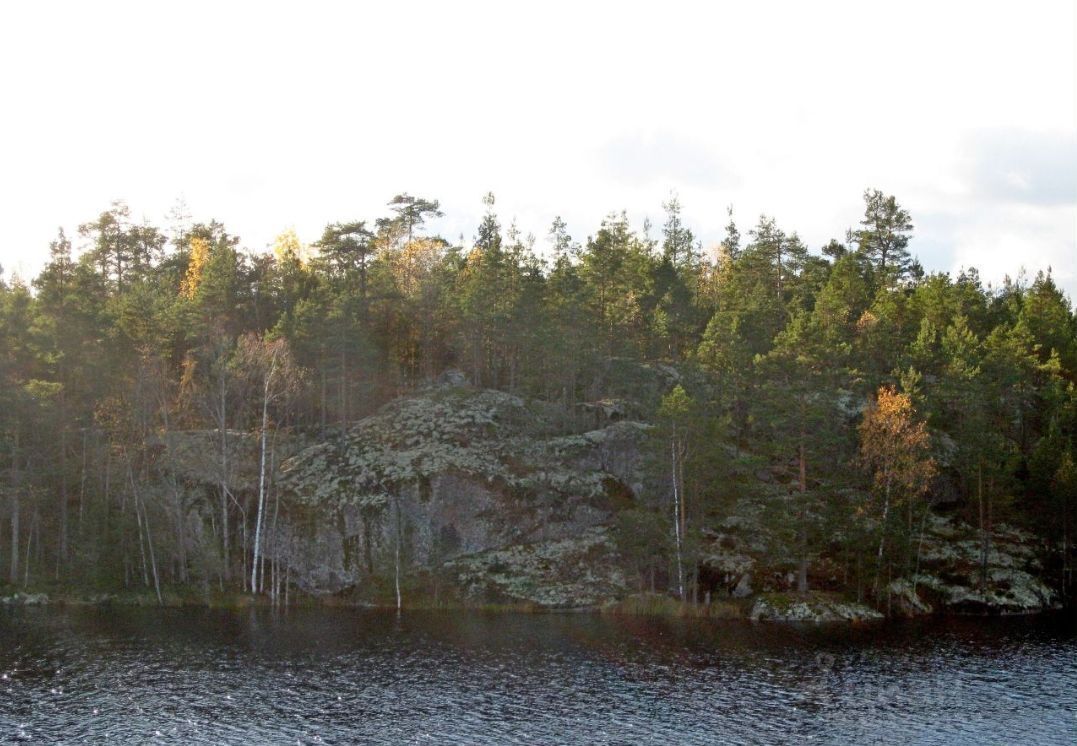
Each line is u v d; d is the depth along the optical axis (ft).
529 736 139.23
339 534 274.36
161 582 276.82
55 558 290.15
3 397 273.13
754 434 316.40
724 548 278.46
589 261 377.71
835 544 281.95
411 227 453.17
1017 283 493.77
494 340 352.49
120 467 293.84
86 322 308.40
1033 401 334.65
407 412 315.99
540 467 295.69
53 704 154.51
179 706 153.99
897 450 258.16
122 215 439.63
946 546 288.30
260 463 284.82
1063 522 280.72
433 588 264.72
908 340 363.35
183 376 302.25
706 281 509.76
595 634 220.23
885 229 471.62
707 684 171.12
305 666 183.83
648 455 289.74
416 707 154.40
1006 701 160.04
